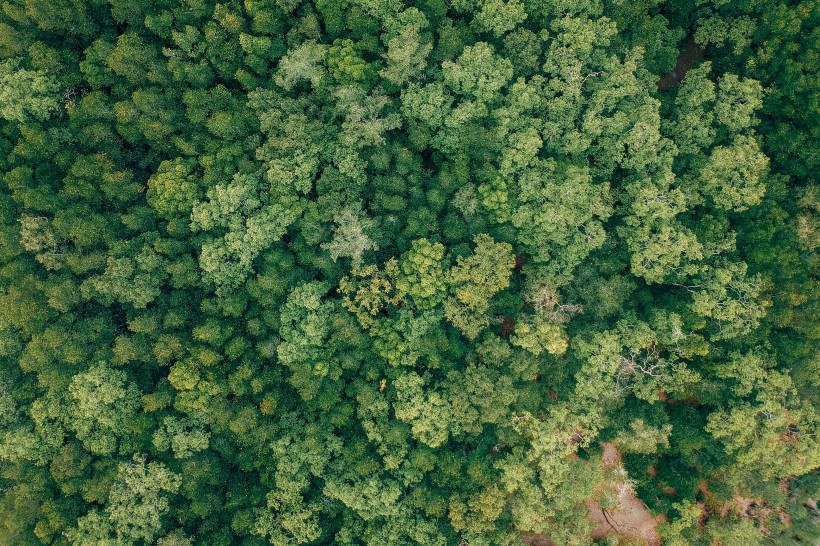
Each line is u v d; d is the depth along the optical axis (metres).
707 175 38.00
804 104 37.91
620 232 39.19
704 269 37.88
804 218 38.19
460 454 39.34
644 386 38.38
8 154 39.00
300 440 38.69
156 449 38.06
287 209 39.38
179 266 39.25
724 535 39.34
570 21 38.66
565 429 37.47
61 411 38.19
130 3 39.34
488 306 38.53
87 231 38.03
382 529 38.00
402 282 38.47
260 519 38.25
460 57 38.59
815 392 39.31
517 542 37.91
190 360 37.66
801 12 37.44
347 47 39.19
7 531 35.84
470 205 39.00
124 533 36.53
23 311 37.03
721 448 39.34
